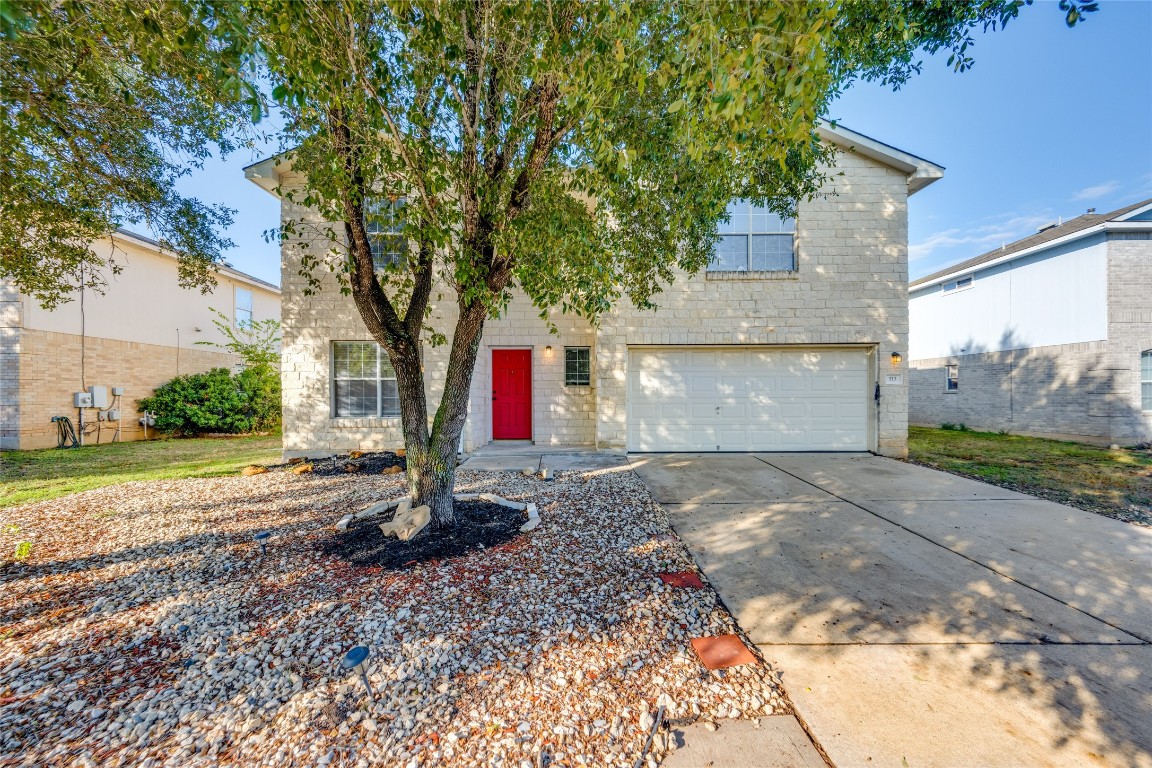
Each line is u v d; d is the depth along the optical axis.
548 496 5.56
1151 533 4.34
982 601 3.10
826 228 8.51
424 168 3.29
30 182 4.56
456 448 4.29
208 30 2.16
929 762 1.81
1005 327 11.84
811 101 2.10
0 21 1.89
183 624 2.75
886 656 2.51
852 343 8.50
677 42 2.68
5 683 2.24
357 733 1.94
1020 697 2.18
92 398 11.37
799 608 3.03
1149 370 9.72
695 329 8.59
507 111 3.69
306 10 2.43
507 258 3.72
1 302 10.22
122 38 2.54
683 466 7.50
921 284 14.27
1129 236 9.72
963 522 4.70
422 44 2.76
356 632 2.65
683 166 4.32
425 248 4.02
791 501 5.48
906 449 8.38
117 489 6.13
